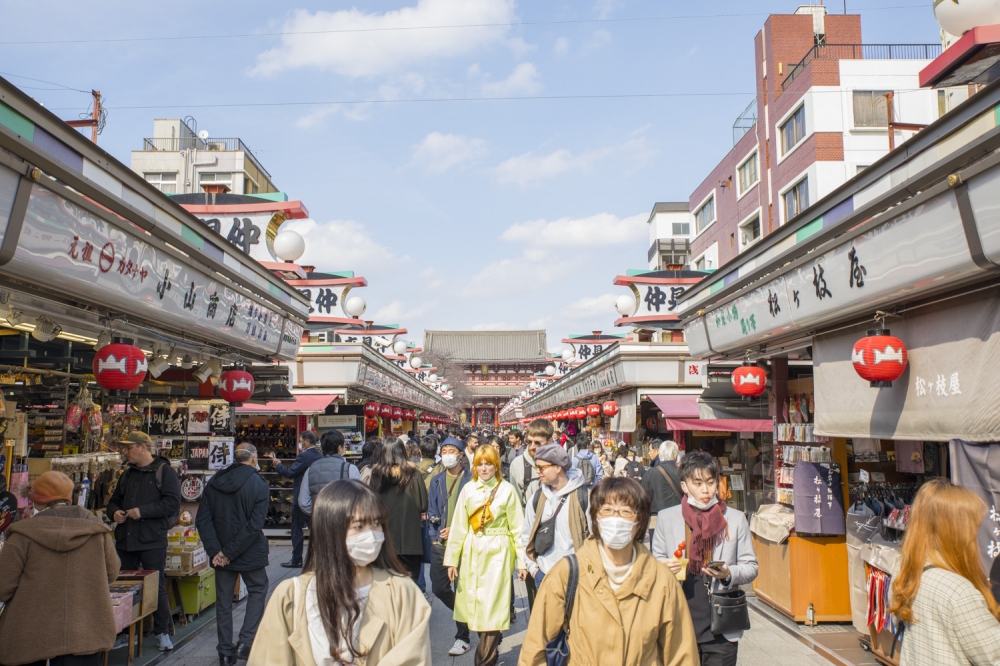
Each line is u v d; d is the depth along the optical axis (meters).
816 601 7.09
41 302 4.91
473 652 6.55
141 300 5.38
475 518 5.70
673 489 7.80
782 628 7.05
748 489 13.31
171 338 6.89
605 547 3.13
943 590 2.76
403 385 22.45
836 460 7.30
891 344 5.14
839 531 7.02
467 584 5.64
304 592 2.52
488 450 5.80
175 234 5.78
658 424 17.52
